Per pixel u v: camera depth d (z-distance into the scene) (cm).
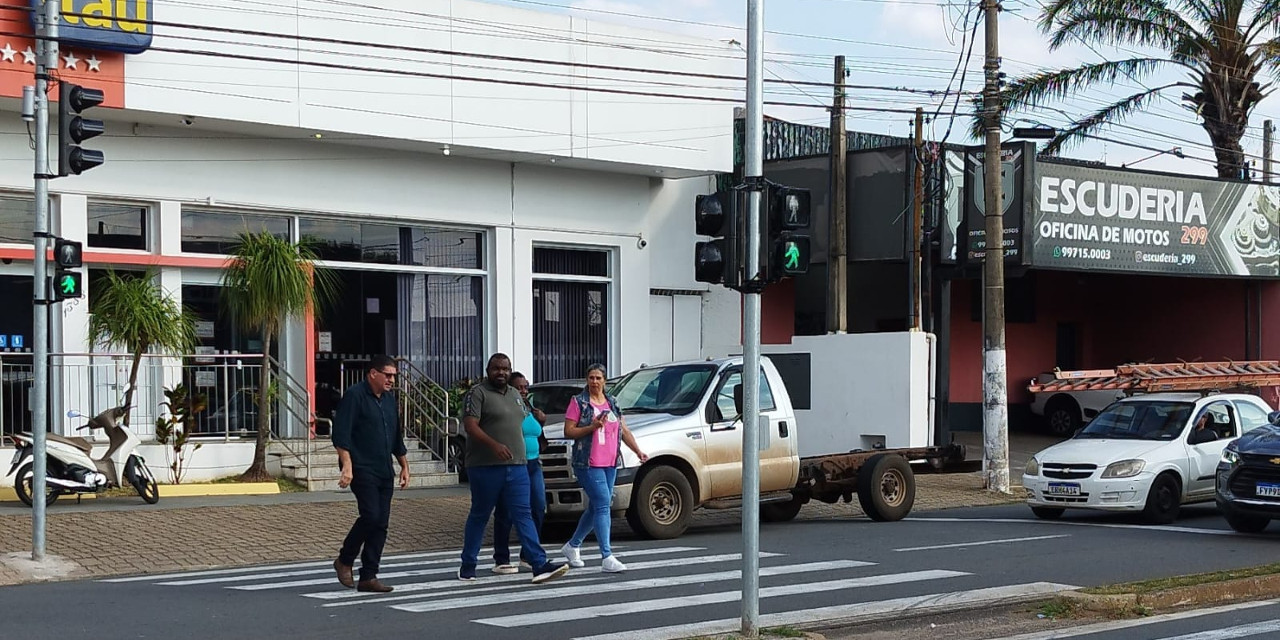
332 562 1447
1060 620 1062
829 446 2497
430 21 2206
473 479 1209
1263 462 1580
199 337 2111
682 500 1577
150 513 1695
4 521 1595
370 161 2266
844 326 2625
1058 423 3412
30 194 1962
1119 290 3659
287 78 2059
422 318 2358
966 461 1933
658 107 2475
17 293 1959
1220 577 1212
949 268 2723
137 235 2062
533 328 2488
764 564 1341
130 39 1897
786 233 954
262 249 1928
